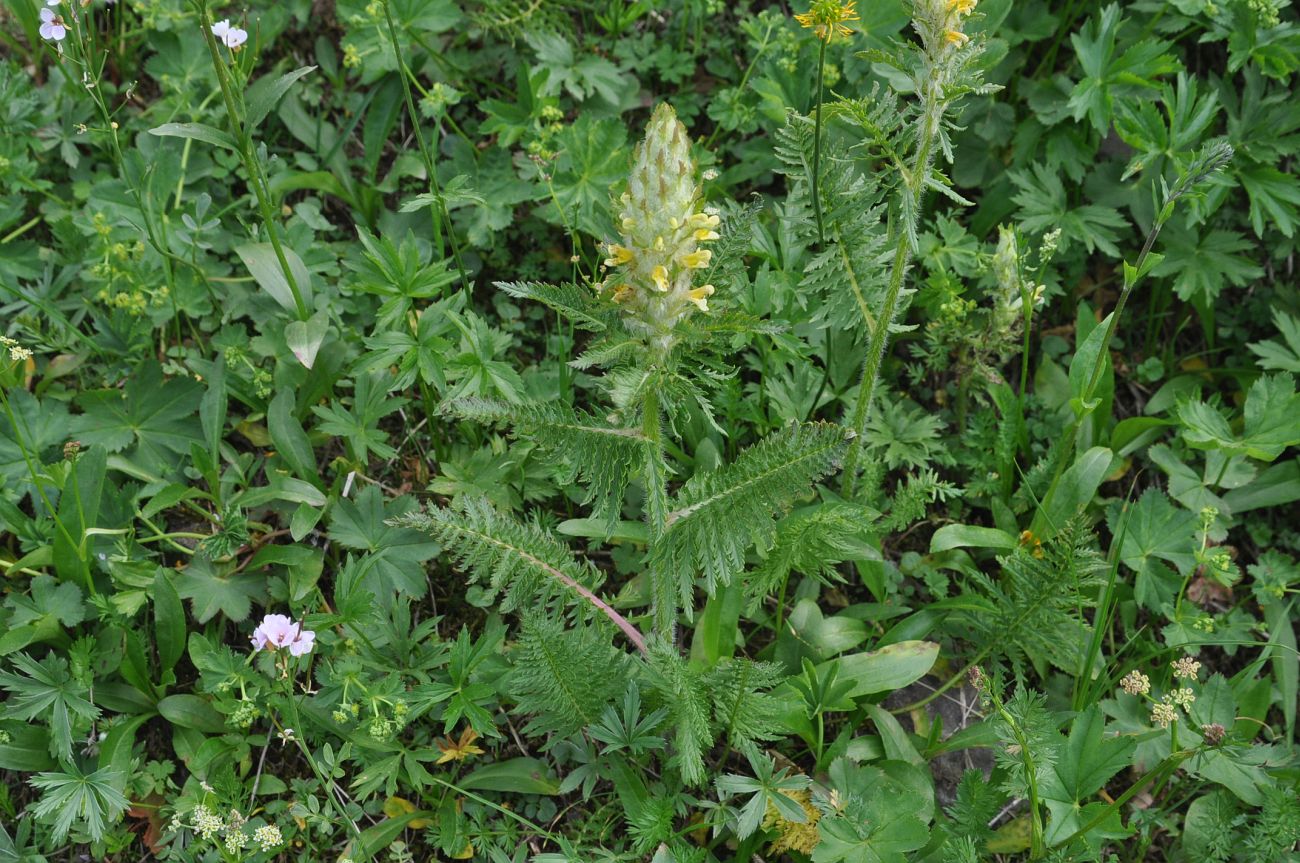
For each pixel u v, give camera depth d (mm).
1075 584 1275
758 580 1277
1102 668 1335
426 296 1320
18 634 1252
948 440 1414
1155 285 1460
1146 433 1419
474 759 1288
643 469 1208
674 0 1512
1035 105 1448
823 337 1378
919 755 1276
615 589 1350
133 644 1263
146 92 1483
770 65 1432
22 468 1312
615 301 1140
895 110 1237
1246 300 1467
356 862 1236
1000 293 1343
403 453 1387
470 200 1360
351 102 1487
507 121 1437
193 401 1346
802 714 1250
